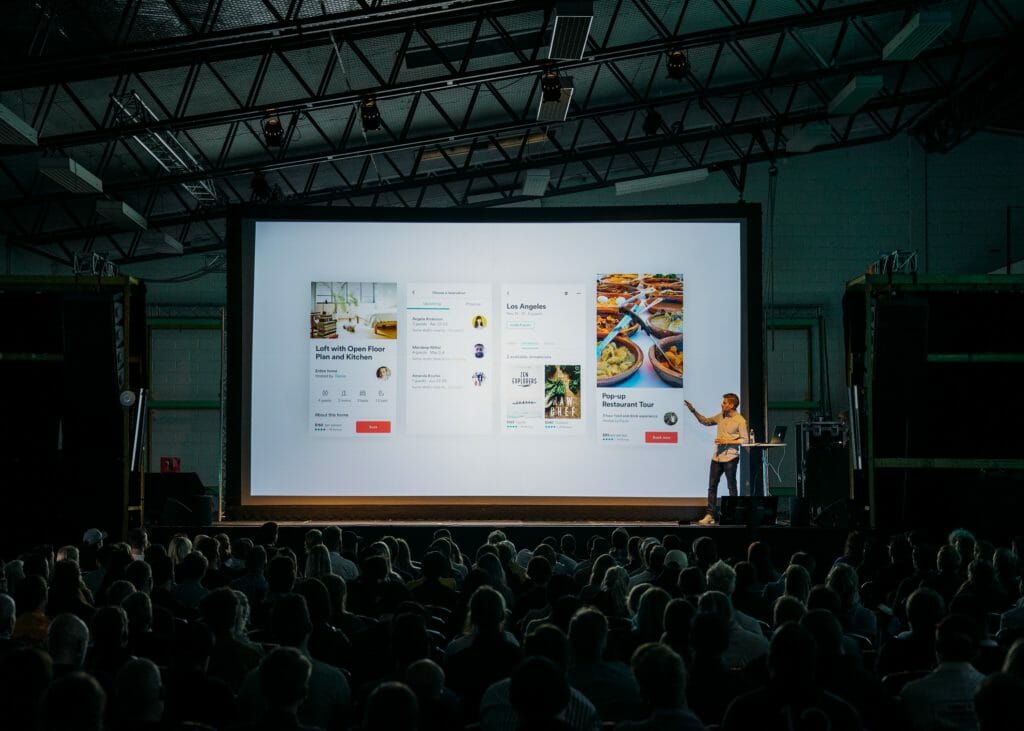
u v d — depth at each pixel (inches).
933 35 506.3
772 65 663.8
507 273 542.0
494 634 174.9
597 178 847.1
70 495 483.2
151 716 123.1
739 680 149.2
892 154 913.5
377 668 187.8
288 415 533.6
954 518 489.7
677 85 756.0
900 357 480.1
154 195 726.5
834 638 153.5
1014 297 487.8
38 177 687.1
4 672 110.7
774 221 916.6
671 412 537.0
